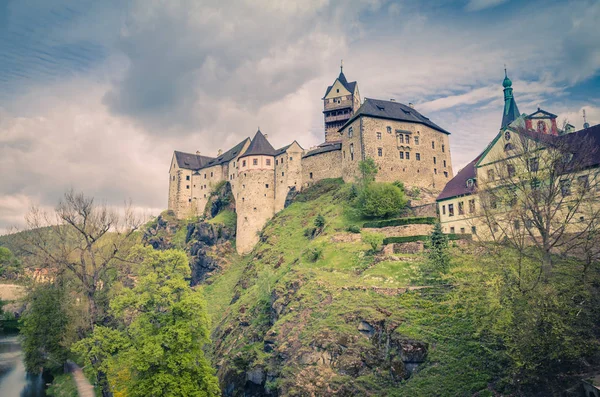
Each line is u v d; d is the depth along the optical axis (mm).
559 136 35406
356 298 42344
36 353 57469
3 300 92688
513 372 26688
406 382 31703
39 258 48188
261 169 101688
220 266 93812
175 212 130625
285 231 83125
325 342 37719
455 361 30938
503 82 92000
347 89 113500
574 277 27375
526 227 29578
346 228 66188
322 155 96312
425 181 85000
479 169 55562
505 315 25609
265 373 41000
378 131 83312
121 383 38812
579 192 30000
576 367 25781
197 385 33750
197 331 35469
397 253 53312
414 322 35906
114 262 52312
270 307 54281
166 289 34719
